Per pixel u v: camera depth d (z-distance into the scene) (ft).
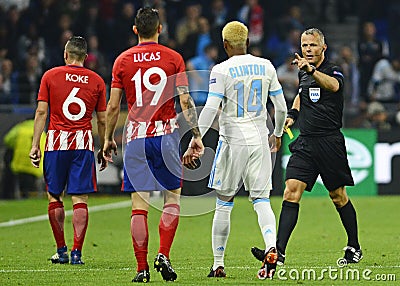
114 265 100.58
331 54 261.85
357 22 285.02
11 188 204.54
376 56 249.96
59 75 102.17
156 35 84.99
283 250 91.45
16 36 247.91
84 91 102.58
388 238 130.31
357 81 248.52
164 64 83.56
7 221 161.27
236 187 85.20
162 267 82.38
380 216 166.81
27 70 238.27
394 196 210.79
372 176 211.82
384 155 212.02
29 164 203.41
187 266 99.25
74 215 102.53
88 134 103.09
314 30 95.61
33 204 191.01
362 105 230.89
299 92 97.45
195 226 152.25
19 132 202.49
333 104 95.81
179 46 245.86
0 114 203.10
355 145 211.61
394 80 249.34
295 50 253.44
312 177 95.40
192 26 246.68
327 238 131.85
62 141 101.96
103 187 206.90
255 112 84.53
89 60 238.07
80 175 102.22
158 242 128.47
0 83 232.53
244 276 88.84
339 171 96.78
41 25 250.57
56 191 102.94
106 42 251.60
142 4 261.44
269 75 84.94
